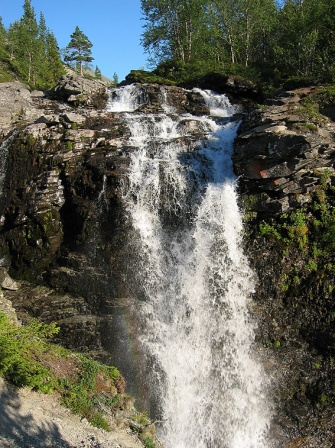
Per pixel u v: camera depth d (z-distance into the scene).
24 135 21.33
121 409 12.97
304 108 18.53
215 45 45.88
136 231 17.75
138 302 16.98
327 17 33.28
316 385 14.98
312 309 15.39
